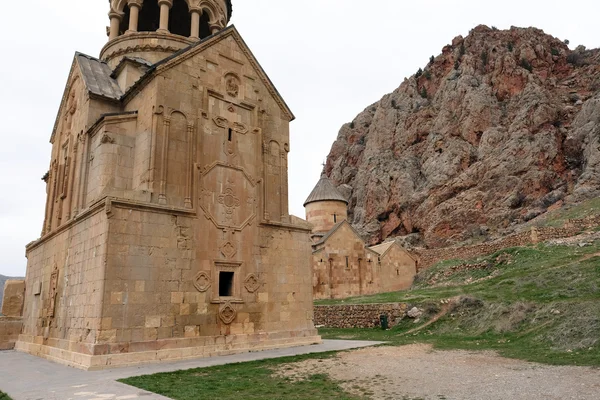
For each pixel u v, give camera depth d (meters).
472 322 20.11
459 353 14.23
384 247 45.22
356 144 89.19
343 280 39.12
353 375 11.06
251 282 17.55
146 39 22.22
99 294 13.41
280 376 11.13
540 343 14.83
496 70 67.19
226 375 11.33
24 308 21.72
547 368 10.88
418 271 47.03
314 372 11.65
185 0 24.45
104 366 12.78
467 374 10.60
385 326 23.94
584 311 15.66
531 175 53.25
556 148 54.28
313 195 48.06
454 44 80.50
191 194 16.30
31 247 22.23
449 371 11.11
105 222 13.95
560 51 69.62
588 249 27.78
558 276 22.00
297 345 18.22
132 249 14.25
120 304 13.63
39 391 9.46
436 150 66.62
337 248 39.66
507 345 15.40
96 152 17.05
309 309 19.55
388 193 68.50
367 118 93.06
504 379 9.78
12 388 9.96
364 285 40.25
